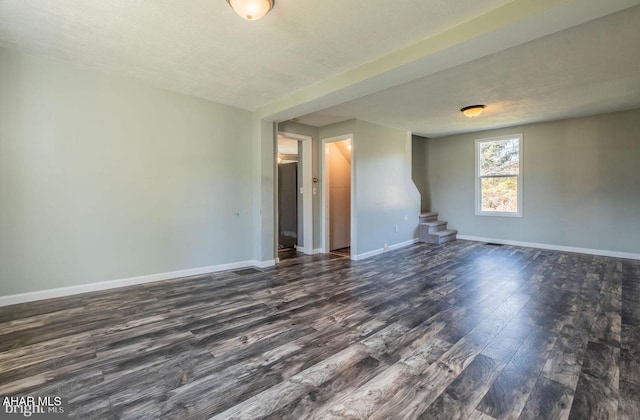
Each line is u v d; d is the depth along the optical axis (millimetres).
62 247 3090
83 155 3164
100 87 3230
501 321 2604
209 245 4148
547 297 3176
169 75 3271
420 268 4434
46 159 2967
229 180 4309
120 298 3121
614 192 5000
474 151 6590
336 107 4453
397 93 3863
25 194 2879
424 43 2486
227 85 3541
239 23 2264
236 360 2004
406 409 1550
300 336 2342
